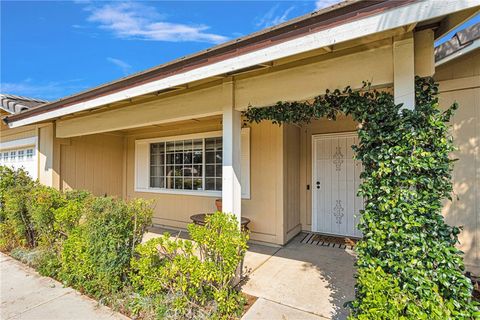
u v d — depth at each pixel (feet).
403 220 5.90
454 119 10.85
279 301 9.21
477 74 10.52
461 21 6.07
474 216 10.47
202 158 19.06
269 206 15.81
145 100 13.07
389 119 6.57
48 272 11.10
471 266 10.48
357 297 6.55
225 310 8.04
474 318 5.19
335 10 6.25
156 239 8.81
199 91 11.17
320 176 18.21
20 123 16.53
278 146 15.57
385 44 7.30
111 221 9.18
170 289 8.49
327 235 17.63
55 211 11.68
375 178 6.57
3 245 14.73
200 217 15.98
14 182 16.42
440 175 6.04
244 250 8.76
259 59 7.59
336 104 8.09
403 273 5.71
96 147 21.97
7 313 8.44
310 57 8.50
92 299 9.28
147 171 22.13
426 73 6.88
